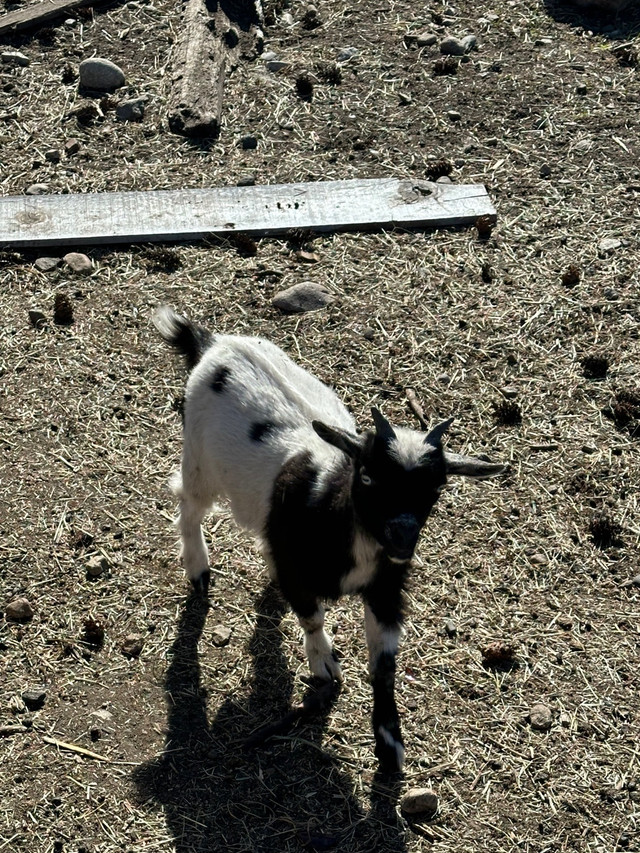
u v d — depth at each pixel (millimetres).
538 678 3348
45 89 4680
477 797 3189
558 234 4254
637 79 4750
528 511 3625
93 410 3791
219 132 4555
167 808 3160
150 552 3535
